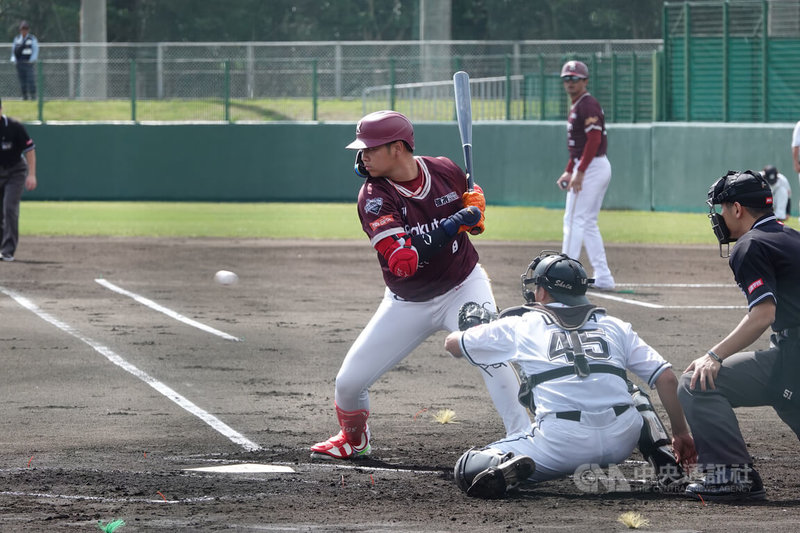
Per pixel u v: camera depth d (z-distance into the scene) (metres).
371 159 21.22
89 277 55.88
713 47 97.25
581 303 19.55
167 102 123.00
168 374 32.88
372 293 51.28
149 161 116.81
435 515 17.75
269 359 35.44
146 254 66.31
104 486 20.47
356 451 23.47
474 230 21.97
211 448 24.34
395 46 136.25
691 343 37.75
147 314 44.50
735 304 47.06
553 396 18.91
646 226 85.12
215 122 117.06
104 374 32.78
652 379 19.41
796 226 81.50
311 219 93.38
